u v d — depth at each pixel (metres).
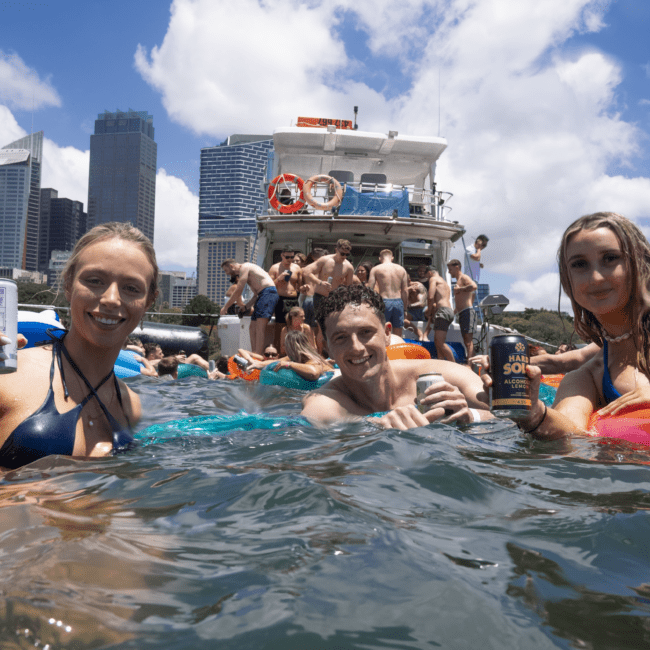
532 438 2.02
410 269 10.56
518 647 0.66
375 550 0.95
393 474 1.49
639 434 1.97
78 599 0.75
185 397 4.09
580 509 1.22
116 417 2.14
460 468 1.52
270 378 4.99
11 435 1.76
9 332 1.70
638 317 2.16
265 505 1.20
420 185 11.23
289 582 0.82
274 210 9.97
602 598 0.79
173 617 0.71
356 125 11.10
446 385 2.32
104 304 1.88
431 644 0.66
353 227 9.55
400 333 8.15
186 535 1.02
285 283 8.80
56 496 1.31
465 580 0.83
